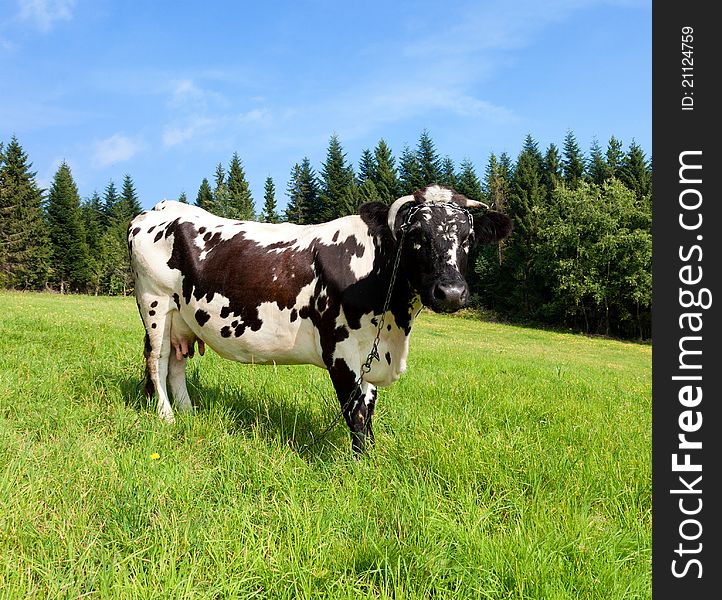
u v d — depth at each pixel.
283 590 2.67
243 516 3.27
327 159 65.31
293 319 5.07
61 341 9.96
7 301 24.67
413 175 61.03
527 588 2.78
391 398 6.84
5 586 2.48
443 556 3.02
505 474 4.15
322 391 6.81
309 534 3.04
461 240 4.29
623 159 54.97
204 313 5.53
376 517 3.51
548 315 46.19
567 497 3.87
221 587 2.60
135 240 6.07
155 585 2.56
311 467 4.35
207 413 5.51
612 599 2.73
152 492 3.49
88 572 2.66
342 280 4.78
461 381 8.41
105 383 6.37
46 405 5.31
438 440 4.54
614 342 37.12
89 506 3.35
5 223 55.66
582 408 6.93
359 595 2.63
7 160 58.00
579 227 41.38
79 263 63.47
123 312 21.64
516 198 51.75
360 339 4.82
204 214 6.16
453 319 45.84
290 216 68.19
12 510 3.08
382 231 4.63
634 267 40.00
